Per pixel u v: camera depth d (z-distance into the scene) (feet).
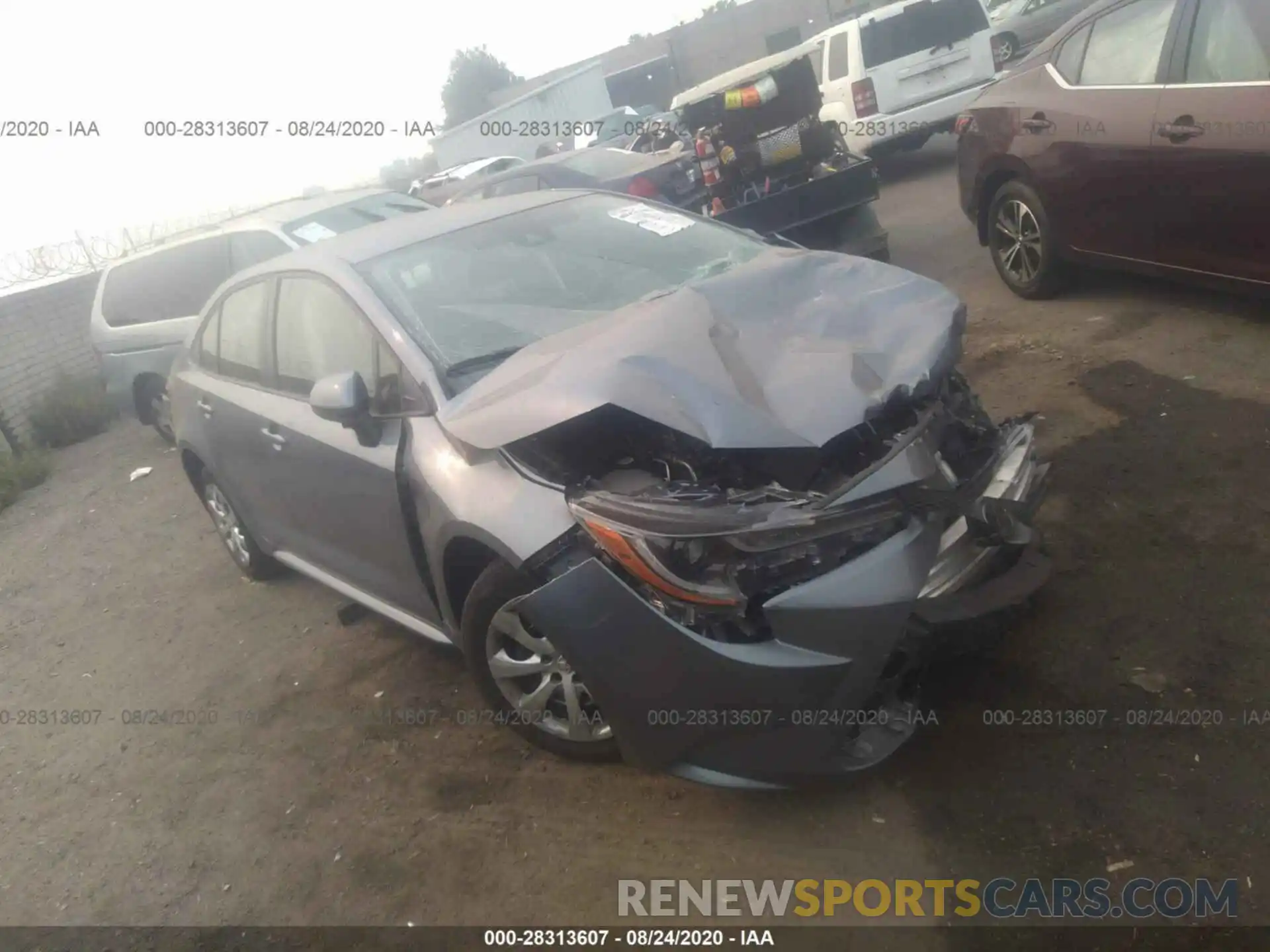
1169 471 13.92
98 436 35.17
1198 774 9.35
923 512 9.46
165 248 28.55
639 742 9.64
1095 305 20.52
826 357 9.74
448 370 11.65
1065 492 14.05
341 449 12.75
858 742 9.69
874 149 41.09
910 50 40.16
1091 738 10.03
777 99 26.35
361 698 14.32
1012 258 21.91
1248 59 15.85
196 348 17.53
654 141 48.06
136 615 19.31
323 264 13.65
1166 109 16.94
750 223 25.58
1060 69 19.61
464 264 13.42
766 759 9.29
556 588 9.34
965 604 9.60
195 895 11.41
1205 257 17.02
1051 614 11.80
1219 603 11.28
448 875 10.68
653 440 10.24
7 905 12.04
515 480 10.36
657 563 8.99
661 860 10.11
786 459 9.75
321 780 12.76
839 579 8.90
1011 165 20.70
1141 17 17.90
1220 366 16.49
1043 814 9.39
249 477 15.84
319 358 13.61
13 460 31.35
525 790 11.60
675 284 13.19
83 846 12.82
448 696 13.75
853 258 12.04
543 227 14.44
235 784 13.20
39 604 21.21
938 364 9.87
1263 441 14.02
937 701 10.98
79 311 38.17
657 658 9.16
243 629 17.49
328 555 14.87
